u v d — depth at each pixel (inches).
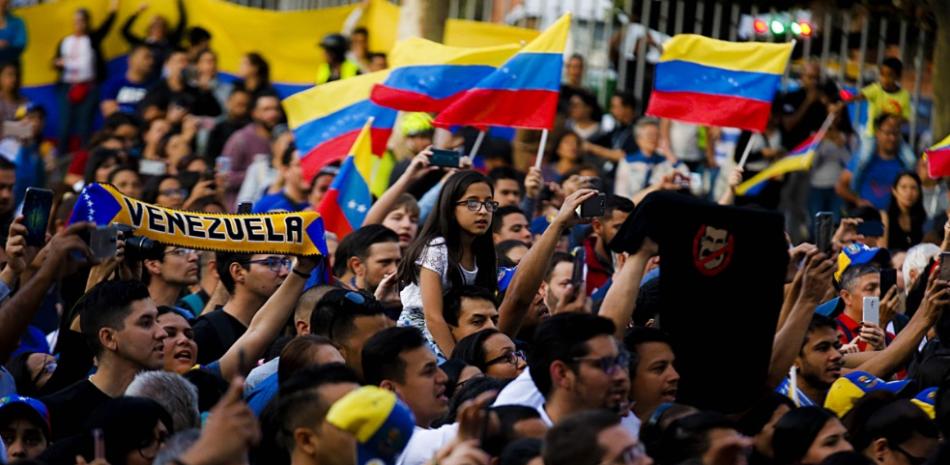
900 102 1581.0
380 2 1732.3
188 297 1059.9
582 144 1587.1
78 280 926.4
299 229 846.5
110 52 1850.4
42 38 1846.7
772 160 1566.2
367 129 1190.9
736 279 773.3
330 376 647.8
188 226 839.7
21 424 756.0
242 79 1728.6
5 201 1123.9
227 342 910.4
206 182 1300.4
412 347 755.4
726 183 1577.3
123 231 809.5
